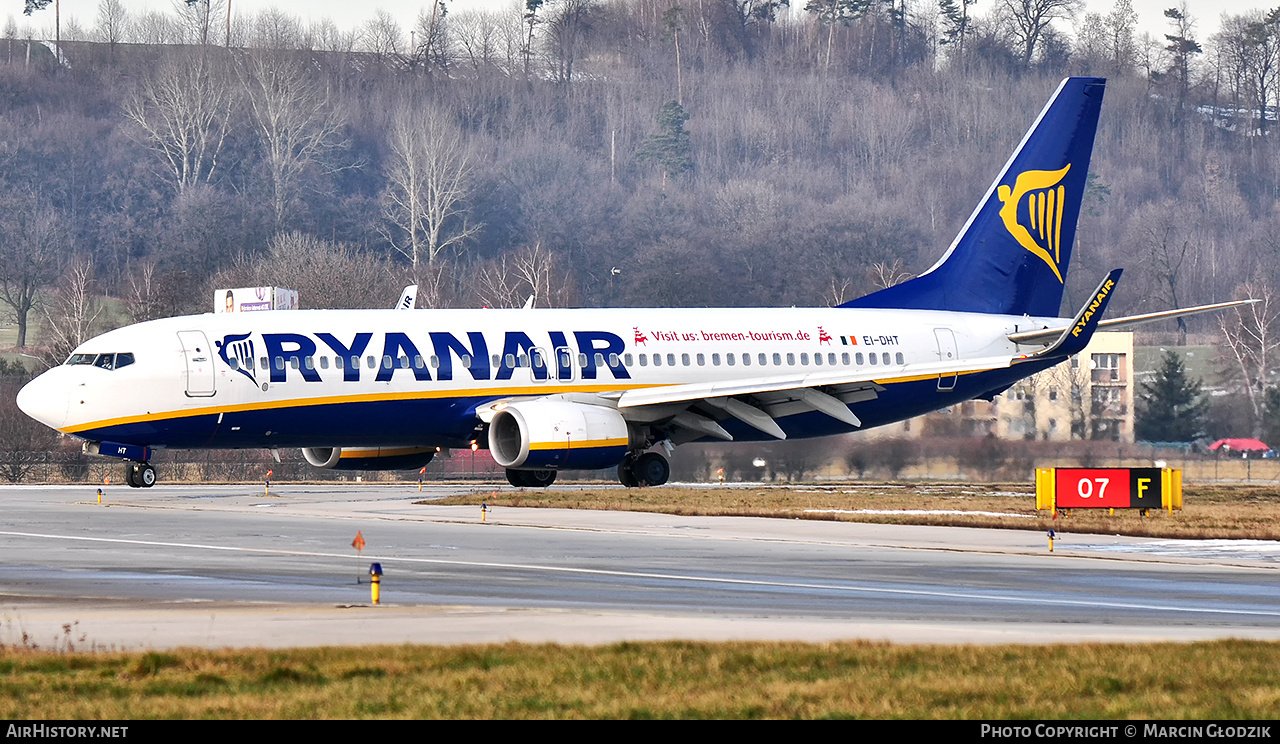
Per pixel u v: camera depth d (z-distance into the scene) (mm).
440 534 132375
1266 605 89688
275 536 129500
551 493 180500
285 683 57750
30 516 152000
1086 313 180000
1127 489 159250
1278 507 173250
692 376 195875
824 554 117250
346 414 177375
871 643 66938
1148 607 87812
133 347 170250
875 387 196750
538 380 187000
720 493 183625
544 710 53562
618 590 92938
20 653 63719
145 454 176750
